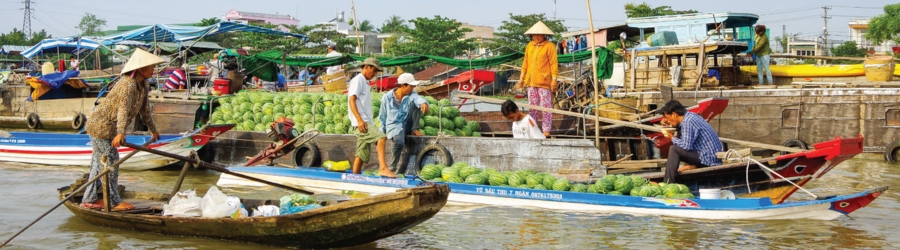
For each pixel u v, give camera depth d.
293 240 7.71
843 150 9.19
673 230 8.66
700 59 17.50
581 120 14.44
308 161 12.70
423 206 7.24
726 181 9.95
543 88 12.74
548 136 12.75
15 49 38.62
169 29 19.06
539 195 9.84
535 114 12.82
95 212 8.55
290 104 13.74
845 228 8.83
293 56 20.56
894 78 18.38
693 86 17.81
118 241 8.14
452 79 18.72
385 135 10.70
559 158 10.75
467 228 8.83
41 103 22.34
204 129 13.58
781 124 16.44
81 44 22.77
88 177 9.55
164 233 8.37
